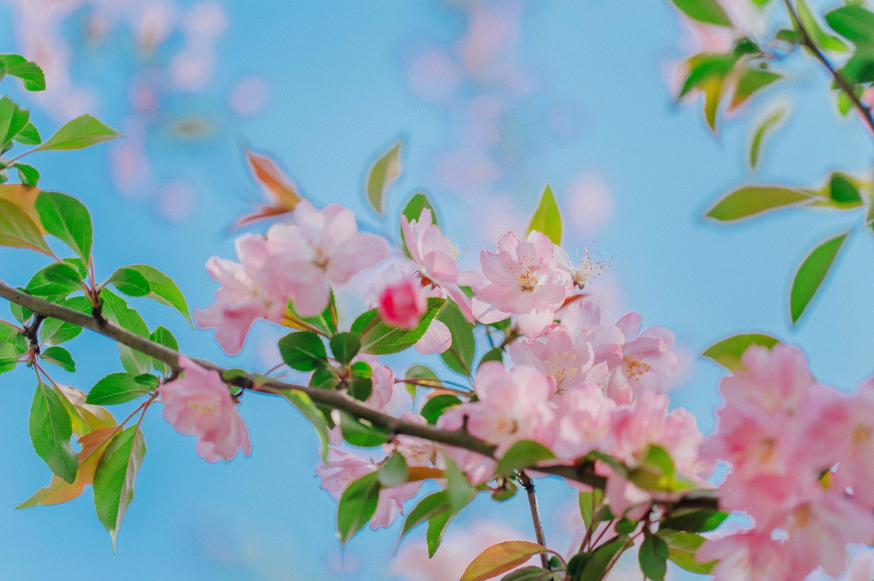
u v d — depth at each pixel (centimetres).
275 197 171
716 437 161
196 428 166
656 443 163
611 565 167
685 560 169
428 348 173
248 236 165
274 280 164
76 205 168
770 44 173
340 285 165
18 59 176
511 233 173
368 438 166
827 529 160
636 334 174
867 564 169
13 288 167
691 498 162
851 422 159
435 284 171
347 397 165
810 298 170
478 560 171
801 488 159
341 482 172
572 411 164
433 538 172
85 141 172
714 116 175
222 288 167
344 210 166
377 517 171
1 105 171
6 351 174
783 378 161
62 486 173
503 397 164
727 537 162
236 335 165
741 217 170
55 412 173
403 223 170
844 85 171
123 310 175
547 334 173
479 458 164
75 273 167
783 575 161
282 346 169
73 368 174
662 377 172
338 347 168
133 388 173
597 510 168
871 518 159
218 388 165
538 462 163
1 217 170
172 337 174
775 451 160
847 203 169
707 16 174
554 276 173
